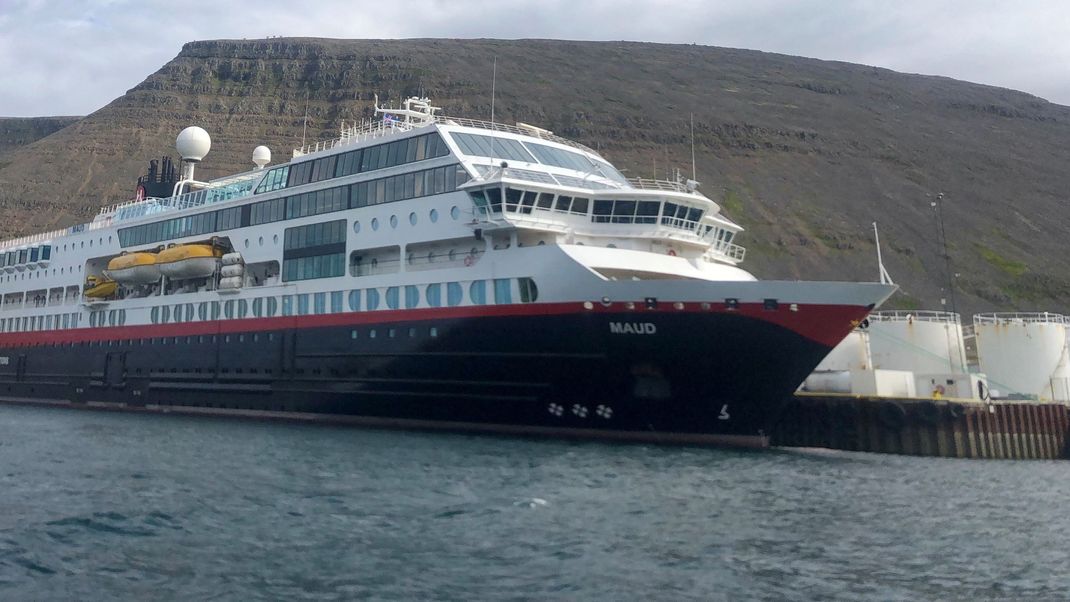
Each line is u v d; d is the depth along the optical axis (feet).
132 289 193.16
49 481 86.17
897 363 172.65
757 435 117.70
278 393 153.58
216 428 143.43
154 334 180.75
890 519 74.08
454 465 96.94
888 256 372.38
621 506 74.54
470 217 127.95
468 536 62.80
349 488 82.07
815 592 51.29
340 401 143.74
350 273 144.87
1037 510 82.07
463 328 126.72
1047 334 167.43
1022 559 60.54
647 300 111.75
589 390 118.21
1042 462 142.41
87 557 56.44
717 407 115.44
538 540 61.77
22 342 219.41
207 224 175.11
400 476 89.15
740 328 109.09
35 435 132.57
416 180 137.39
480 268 126.21
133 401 183.83
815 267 359.25
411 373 133.28
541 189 122.62
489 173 126.93
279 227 158.71
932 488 96.17
